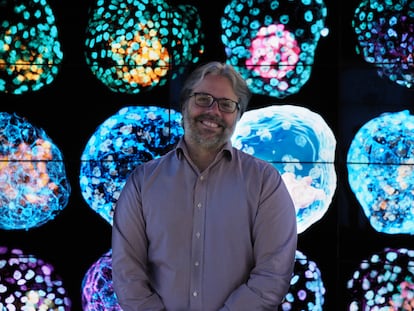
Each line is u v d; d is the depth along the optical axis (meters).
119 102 1.98
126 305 1.40
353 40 1.94
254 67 1.93
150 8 1.92
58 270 1.99
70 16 1.96
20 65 1.95
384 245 1.94
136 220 1.44
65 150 1.98
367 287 1.94
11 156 1.95
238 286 1.39
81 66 1.97
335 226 1.95
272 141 1.92
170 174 1.43
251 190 1.40
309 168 1.92
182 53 1.95
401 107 1.93
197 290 1.39
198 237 1.39
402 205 1.90
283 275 1.37
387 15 1.89
